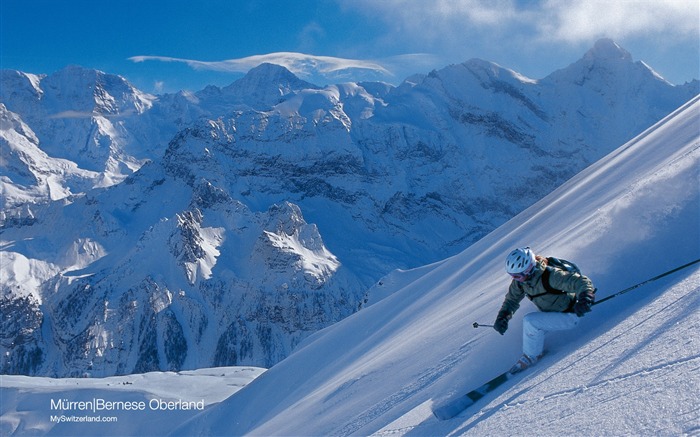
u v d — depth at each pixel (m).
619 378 4.53
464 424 5.84
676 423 3.45
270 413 29.38
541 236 18.66
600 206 14.65
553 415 4.61
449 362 9.23
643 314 5.57
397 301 30.38
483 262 22.14
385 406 9.62
